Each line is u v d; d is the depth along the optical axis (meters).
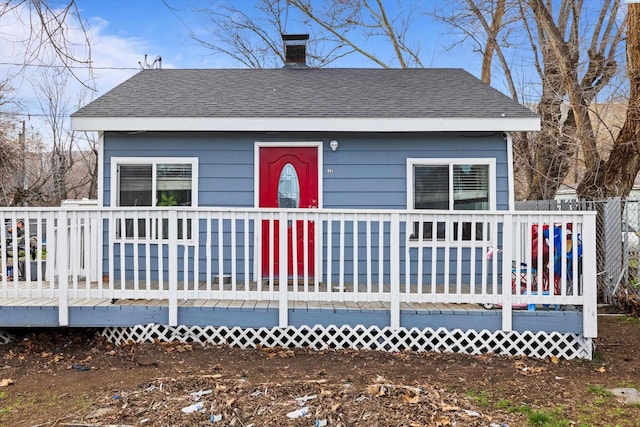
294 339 5.19
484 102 6.82
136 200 6.68
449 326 5.14
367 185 6.70
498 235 6.62
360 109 6.54
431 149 6.68
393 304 5.11
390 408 3.56
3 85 15.77
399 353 5.07
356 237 5.07
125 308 5.20
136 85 7.68
